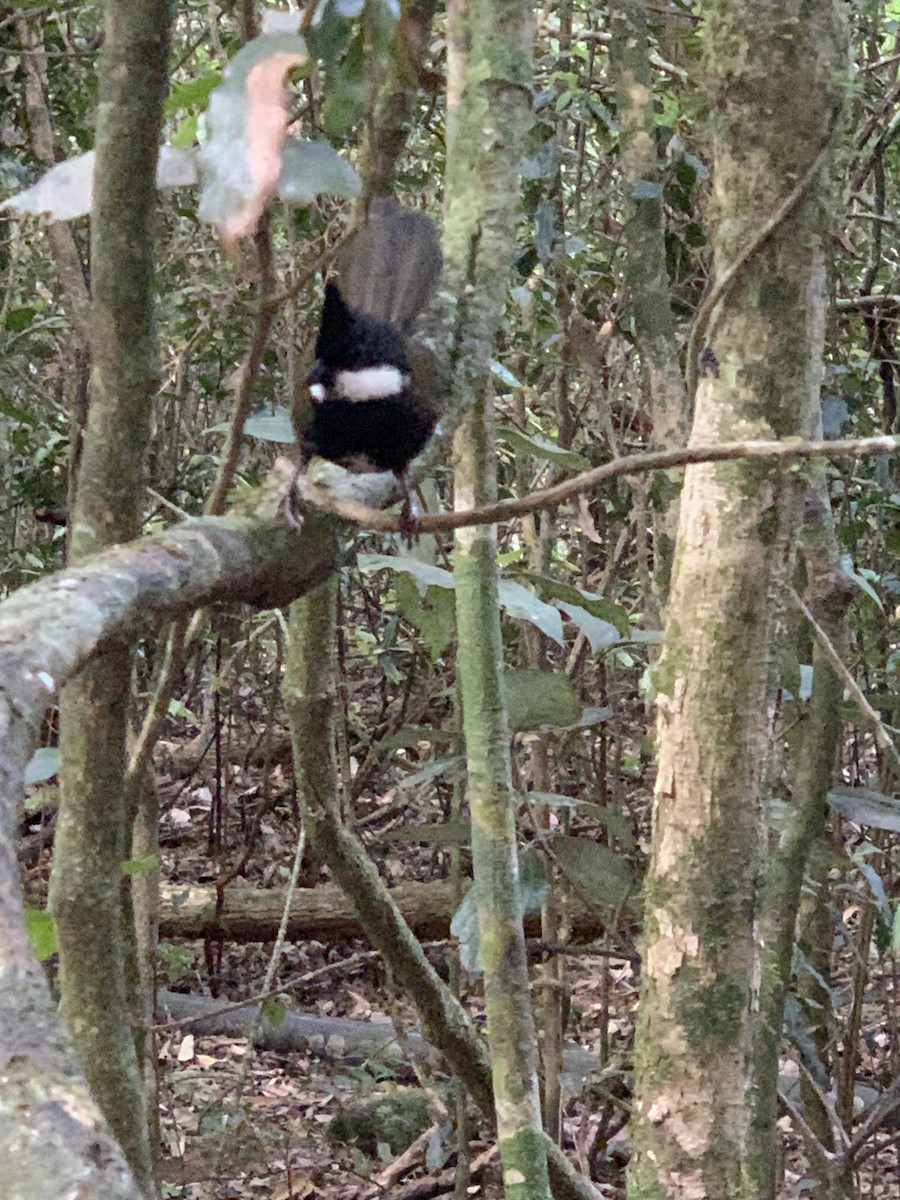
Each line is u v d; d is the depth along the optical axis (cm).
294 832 588
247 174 98
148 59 136
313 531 125
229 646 605
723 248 161
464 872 462
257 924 500
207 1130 402
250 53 100
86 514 150
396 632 531
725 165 160
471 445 193
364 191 131
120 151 138
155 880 270
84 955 157
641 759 416
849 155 226
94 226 142
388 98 147
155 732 180
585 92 342
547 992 312
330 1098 434
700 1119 169
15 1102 45
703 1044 168
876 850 293
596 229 413
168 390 427
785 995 218
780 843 221
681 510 168
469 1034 250
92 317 147
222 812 567
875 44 407
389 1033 475
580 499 250
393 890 494
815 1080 262
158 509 438
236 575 113
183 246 399
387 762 548
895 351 382
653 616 325
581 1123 351
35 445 473
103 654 99
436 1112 387
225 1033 482
